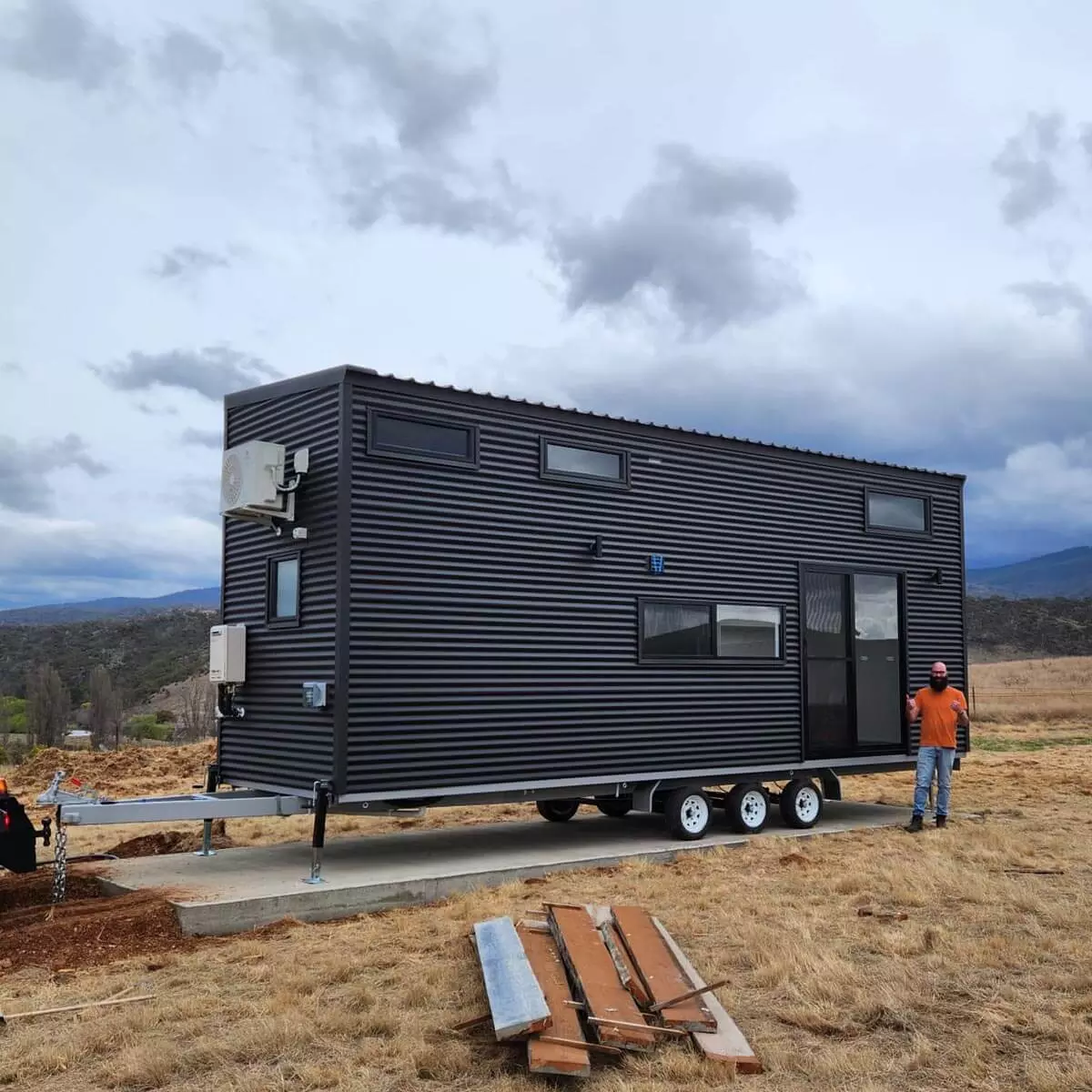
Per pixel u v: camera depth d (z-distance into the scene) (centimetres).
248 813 865
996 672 6084
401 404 914
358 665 870
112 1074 477
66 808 802
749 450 1182
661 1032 498
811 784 1195
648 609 1080
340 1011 552
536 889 855
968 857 969
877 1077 471
